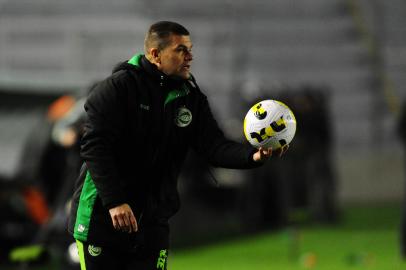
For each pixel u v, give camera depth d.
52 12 82.75
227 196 51.53
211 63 82.00
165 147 15.23
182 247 43.62
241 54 82.75
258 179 52.03
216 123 15.76
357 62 83.38
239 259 39.03
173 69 14.93
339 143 78.00
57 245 25.50
